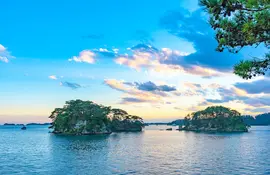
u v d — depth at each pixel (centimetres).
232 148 10925
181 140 16325
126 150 10025
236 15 1273
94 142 14288
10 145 12562
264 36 1242
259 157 7844
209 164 6494
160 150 10062
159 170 5678
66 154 8738
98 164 6519
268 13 1120
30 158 7794
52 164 6575
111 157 7894
